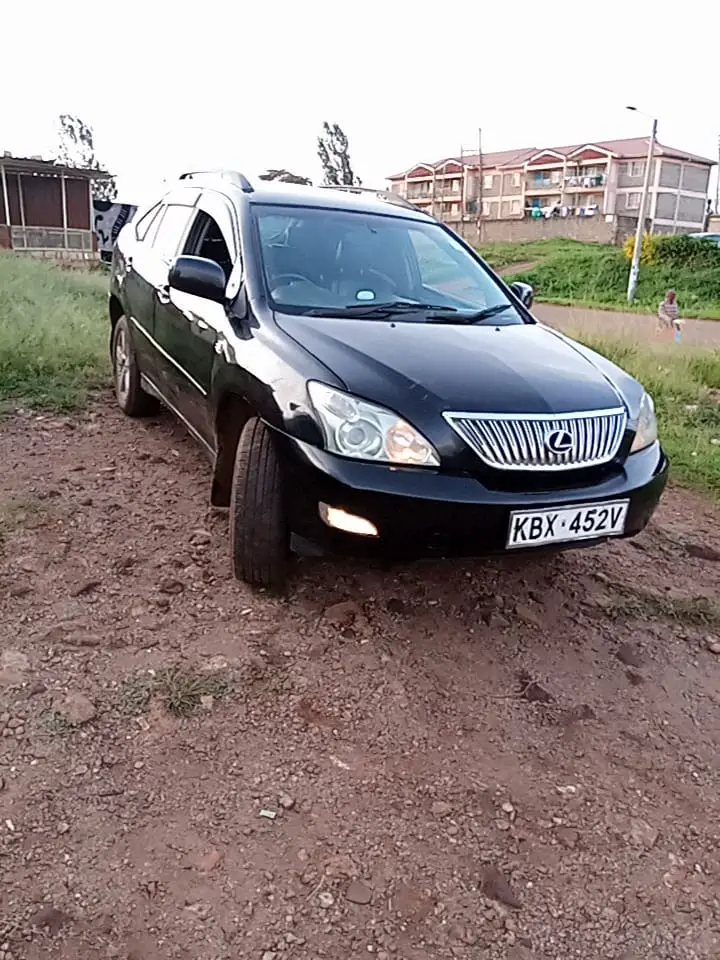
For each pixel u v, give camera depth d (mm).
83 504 4211
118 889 2090
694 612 3707
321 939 2010
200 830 2285
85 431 5430
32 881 2088
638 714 2984
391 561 3074
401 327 3600
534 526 3004
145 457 4992
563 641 3381
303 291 3801
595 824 2447
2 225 26516
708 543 4570
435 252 4469
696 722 2977
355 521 2932
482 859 2283
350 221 4359
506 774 2619
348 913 2084
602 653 3330
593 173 69562
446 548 2963
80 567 3578
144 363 5141
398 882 2184
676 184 68438
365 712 2826
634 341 10828
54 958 1905
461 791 2523
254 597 3422
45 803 2326
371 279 4051
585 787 2598
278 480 3207
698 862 2352
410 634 3299
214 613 3305
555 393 3178
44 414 5684
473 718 2863
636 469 3297
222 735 2652
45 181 28031
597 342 10469
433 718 2840
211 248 4340
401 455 2926
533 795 2539
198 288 3693
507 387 3125
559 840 2375
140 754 2541
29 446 5051
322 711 2807
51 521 3979
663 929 2135
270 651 3086
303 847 2262
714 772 2729
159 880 2125
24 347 6816
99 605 3309
